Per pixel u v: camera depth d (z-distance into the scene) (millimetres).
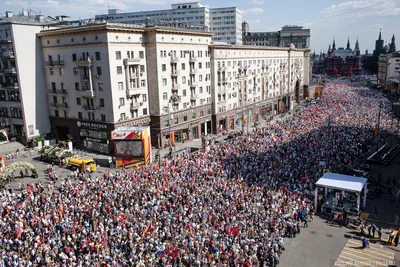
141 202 42812
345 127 82750
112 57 67812
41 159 70625
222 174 52406
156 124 78000
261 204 42375
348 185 42188
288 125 87188
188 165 57000
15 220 38281
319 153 61906
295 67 147125
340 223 40531
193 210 39719
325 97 145750
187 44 82312
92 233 34500
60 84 78500
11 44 76750
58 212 39656
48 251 31766
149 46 74812
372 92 167625
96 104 72188
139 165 63812
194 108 86875
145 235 34781
